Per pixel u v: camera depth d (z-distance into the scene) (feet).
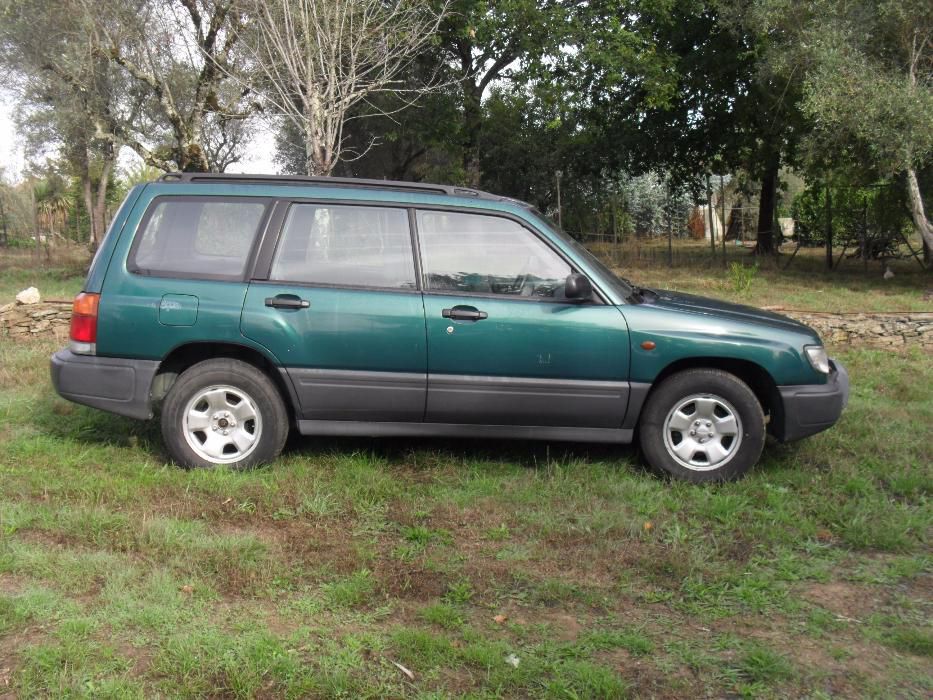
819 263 73.26
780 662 10.43
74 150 77.51
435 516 15.03
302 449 18.48
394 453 18.49
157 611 10.99
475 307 16.52
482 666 10.19
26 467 16.78
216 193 16.96
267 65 43.16
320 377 16.56
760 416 16.70
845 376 17.80
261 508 15.05
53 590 11.62
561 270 16.99
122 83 60.18
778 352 16.81
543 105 83.56
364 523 14.64
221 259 16.75
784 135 69.87
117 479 15.97
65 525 13.75
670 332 16.63
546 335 16.52
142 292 16.47
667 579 12.86
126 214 16.92
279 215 16.85
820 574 13.12
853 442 19.83
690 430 16.89
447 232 17.02
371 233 16.92
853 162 54.13
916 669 10.53
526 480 16.84
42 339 30.04
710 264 69.56
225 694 9.43
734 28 64.44
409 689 9.70
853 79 45.32
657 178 102.17
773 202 79.97
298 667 9.95
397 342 16.46
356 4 40.70
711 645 10.99
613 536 14.38
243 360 17.25
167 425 16.62
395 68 43.21
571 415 16.85
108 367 16.53
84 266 74.38
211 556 12.80
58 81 56.85
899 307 42.29
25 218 94.38
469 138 69.51
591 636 10.96
